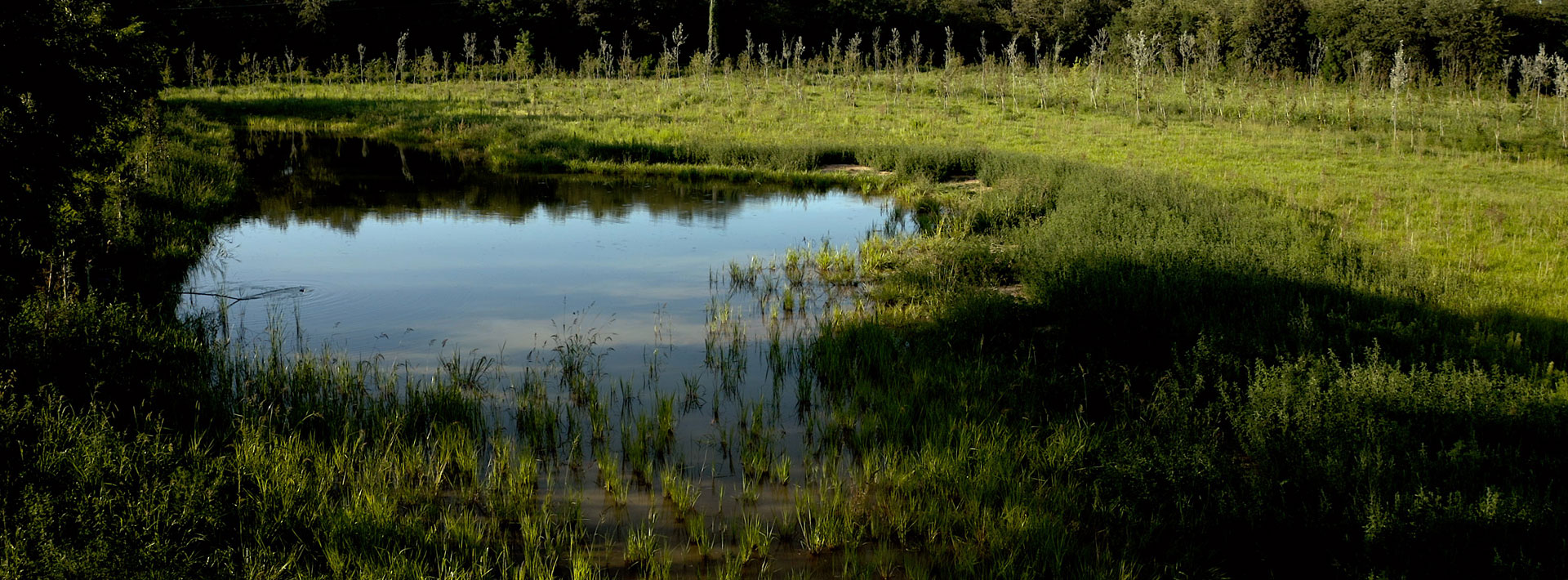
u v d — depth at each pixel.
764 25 55.75
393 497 6.21
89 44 8.34
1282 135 28.31
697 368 9.33
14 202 7.56
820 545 5.81
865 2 57.12
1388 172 21.98
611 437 7.55
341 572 5.28
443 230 16.28
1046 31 56.47
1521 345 8.93
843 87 40.50
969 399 7.93
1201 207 15.25
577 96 38.25
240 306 11.20
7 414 6.20
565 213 18.22
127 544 5.11
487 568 5.43
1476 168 23.03
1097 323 9.60
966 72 45.34
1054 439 7.04
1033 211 16.61
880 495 6.41
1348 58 43.78
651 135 27.89
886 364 8.91
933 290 11.59
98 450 6.01
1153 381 8.17
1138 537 5.74
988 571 5.48
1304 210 16.45
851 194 21.33
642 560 5.62
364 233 15.91
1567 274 12.27
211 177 18.42
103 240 11.21
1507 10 43.19
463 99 37.22
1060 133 29.03
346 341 9.95
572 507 6.29
